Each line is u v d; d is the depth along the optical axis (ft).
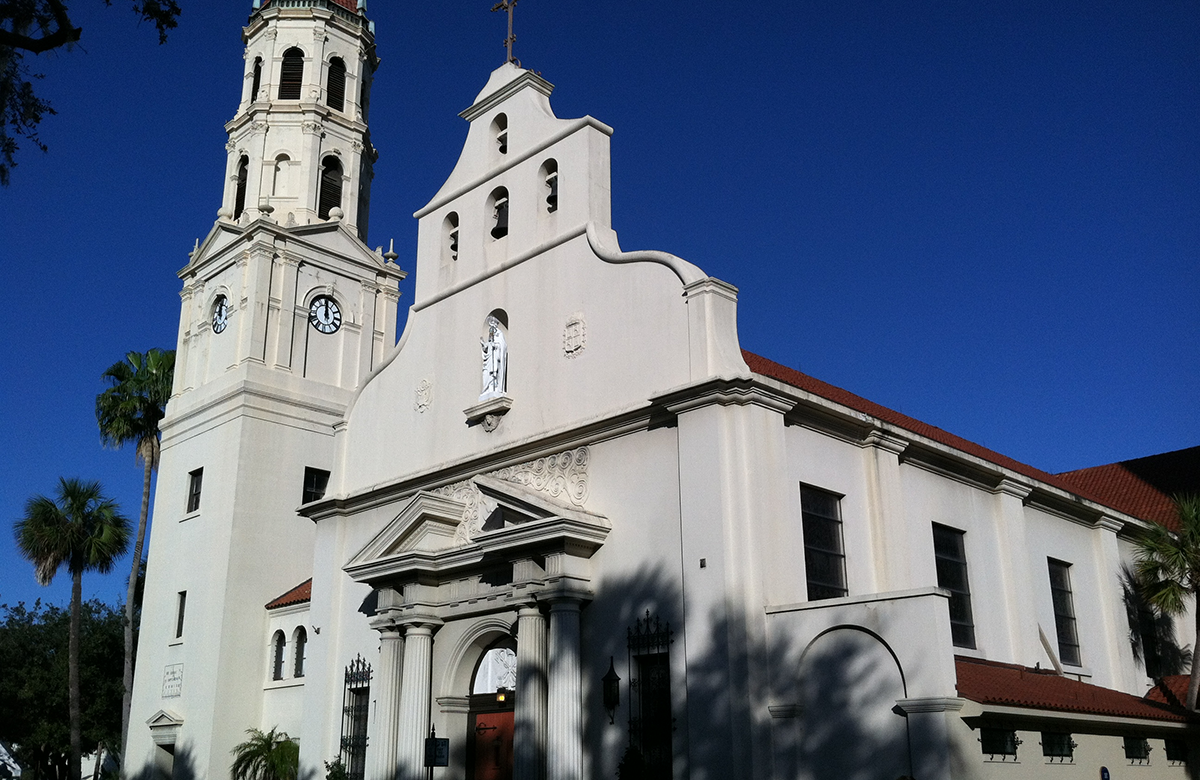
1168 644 101.50
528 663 66.44
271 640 106.11
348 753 79.25
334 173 129.90
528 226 79.71
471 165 87.25
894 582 67.97
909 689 53.36
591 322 72.08
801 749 56.70
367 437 88.89
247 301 117.70
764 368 78.54
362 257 127.85
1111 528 97.09
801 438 66.08
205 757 100.99
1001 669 68.59
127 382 134.00
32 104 44.06
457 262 85.51
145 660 114.52
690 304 65.57
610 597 65.87
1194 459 118.83
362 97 135.85
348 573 79.36
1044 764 58.23
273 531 110.83
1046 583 86.48
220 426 114.62
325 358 122.01
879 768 53.72
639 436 67.00
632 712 62.69
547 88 84.07
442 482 80.02
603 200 76.28
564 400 72.43
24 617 144.25
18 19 43.09
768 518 61.05
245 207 124.88
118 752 140.36
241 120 128.67
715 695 57.77
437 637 76.02
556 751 62.95
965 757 52.21
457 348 82.89
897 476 71.67
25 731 127.03
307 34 131.34
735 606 58.54
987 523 81.20
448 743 68.49
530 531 66.85
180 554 114.52
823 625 57.00
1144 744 69.87
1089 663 89.30
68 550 119.24
